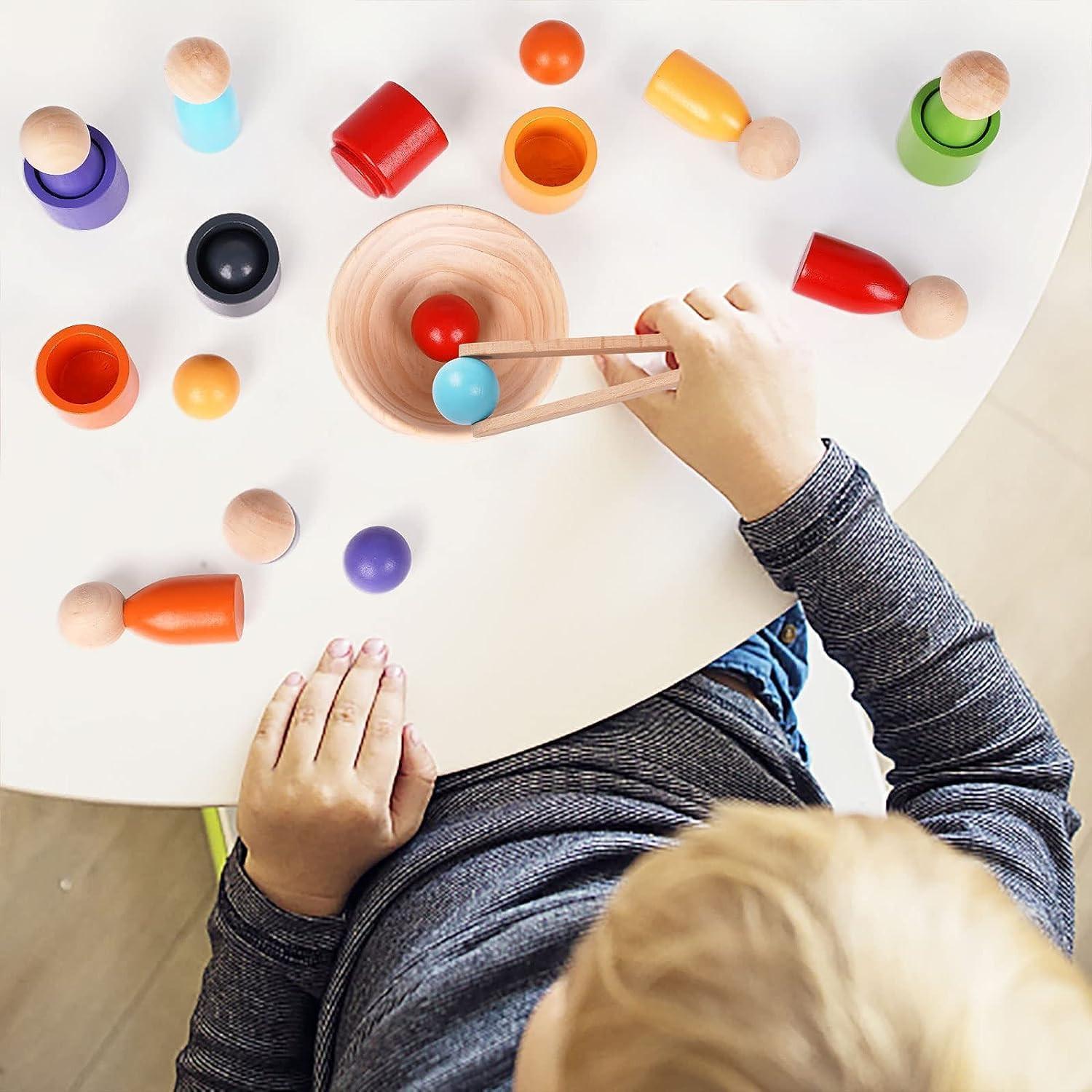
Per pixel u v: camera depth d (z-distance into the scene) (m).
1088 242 1.38
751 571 0.69
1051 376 1.37
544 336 0.70
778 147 0.70
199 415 0.67
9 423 0.67
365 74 0.72
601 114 0.73
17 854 1.18
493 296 0.71
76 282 0.68
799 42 0.74
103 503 0.67
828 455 0.67
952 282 0.71
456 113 0.72
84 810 1.20
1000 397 1.36
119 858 1.19
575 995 0.39
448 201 0.71
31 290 0.68
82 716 0.65
